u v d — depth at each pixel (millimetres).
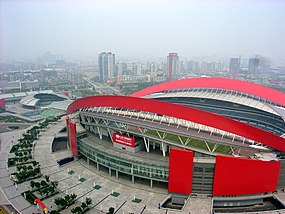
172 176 61250
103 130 90750
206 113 61312
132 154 72938
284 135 78875
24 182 73188
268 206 61844
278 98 92250
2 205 61844
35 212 58875
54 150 100250
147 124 71875
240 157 61125
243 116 96562
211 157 63469
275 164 58406
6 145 104750
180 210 56500
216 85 103500
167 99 111062
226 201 61406
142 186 70000
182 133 65500
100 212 58094
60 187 69812
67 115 107875
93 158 80000
